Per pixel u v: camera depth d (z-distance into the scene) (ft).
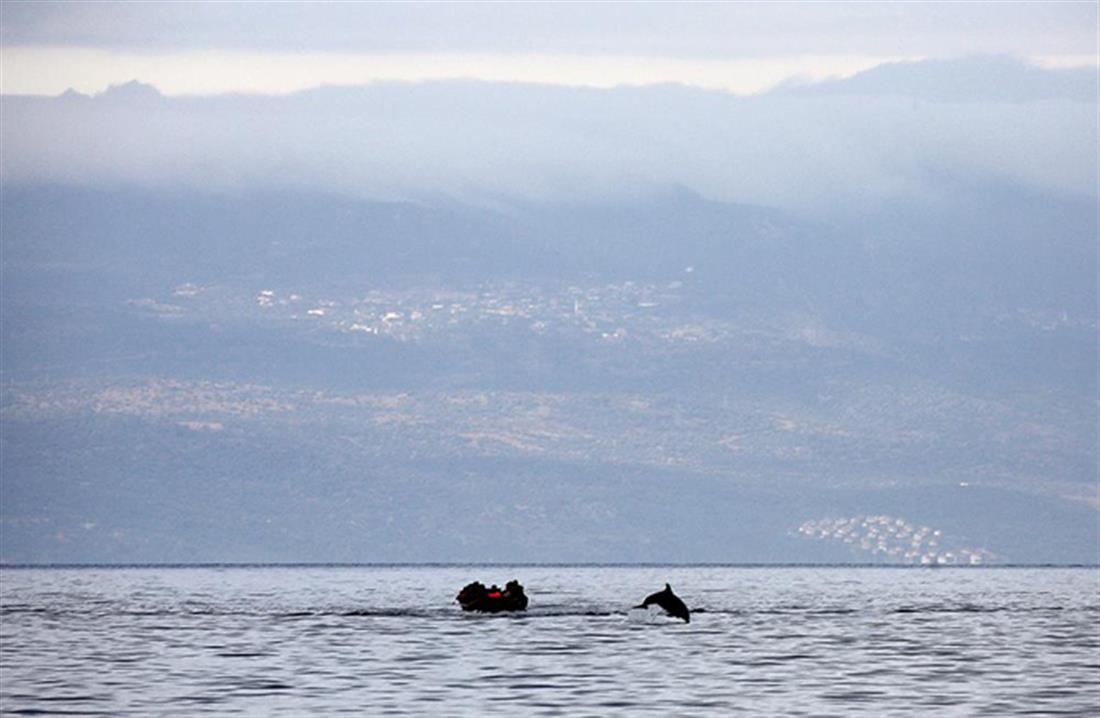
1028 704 618.03
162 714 588.50
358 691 642.22
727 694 636.89
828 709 602.03
